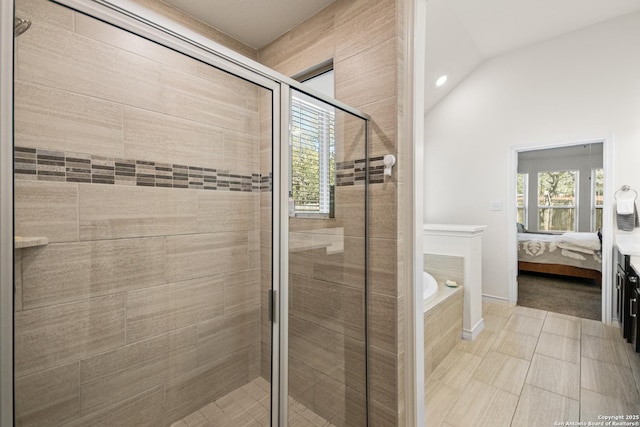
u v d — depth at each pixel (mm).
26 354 1064
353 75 1501
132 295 1413
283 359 1329
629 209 2846
